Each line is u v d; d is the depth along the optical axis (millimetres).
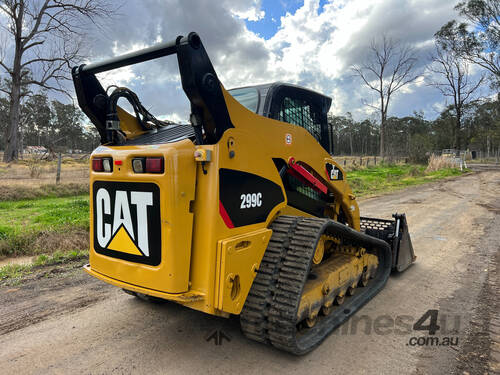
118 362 2844
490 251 6312
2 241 5930
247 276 2725
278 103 3494
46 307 3859
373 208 11320
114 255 2811
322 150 3957
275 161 3299
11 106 28906
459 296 4305
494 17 36875
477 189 16859
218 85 2504
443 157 34219
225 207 2562
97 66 2889
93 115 3154
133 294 3961
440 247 6613
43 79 28594
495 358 2980
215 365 2805
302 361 2877
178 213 2428
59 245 6125
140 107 3322
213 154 2502
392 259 4902
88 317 3629
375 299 4195
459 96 47250
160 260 2502
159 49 2467
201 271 2527
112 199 2785
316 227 2973
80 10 24438
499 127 53781
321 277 3342
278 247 2922
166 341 3166
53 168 16219
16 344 3100
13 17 27688
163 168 2416
